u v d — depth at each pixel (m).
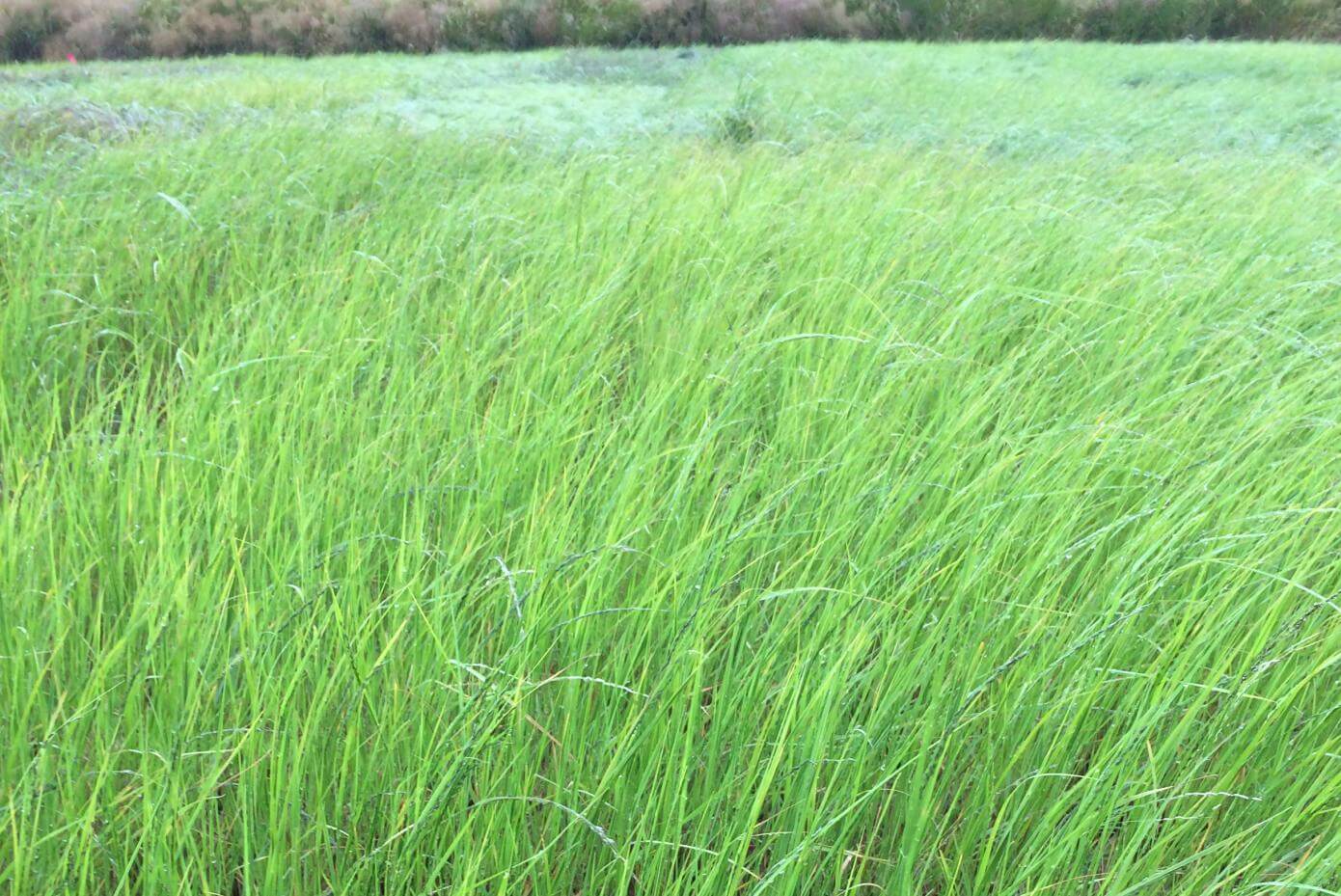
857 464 2.34
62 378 3.29
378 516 2.19
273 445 2.41
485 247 4.19
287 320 3.15
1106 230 4.39
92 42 22.53
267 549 2.06
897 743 1.75
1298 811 1.62
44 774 1.51
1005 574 2.02
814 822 1.51
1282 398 2.68
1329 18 20.89
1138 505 2.25
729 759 1.75
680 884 1.50
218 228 4.59
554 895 1.60
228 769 1.71
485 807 1.60
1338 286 3.83
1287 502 2.32
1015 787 1.64
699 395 2.66
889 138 8.17
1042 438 2.41
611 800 1.71
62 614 1.84
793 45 19.52
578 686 1.74
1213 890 1.53
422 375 2.88
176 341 3.75
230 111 9.19
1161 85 13.64
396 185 5.46
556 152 7.06
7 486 2.18
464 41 22.52
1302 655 1.88
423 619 1.77
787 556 2.19
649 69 16.75
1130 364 3.10
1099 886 1.68
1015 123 10.01
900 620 1.88
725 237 4.28
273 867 1.49
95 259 4.03
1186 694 1.82
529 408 2.79
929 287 3.58
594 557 1.94
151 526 2.09
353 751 1.68
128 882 1.63
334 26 22.72
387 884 1.52
